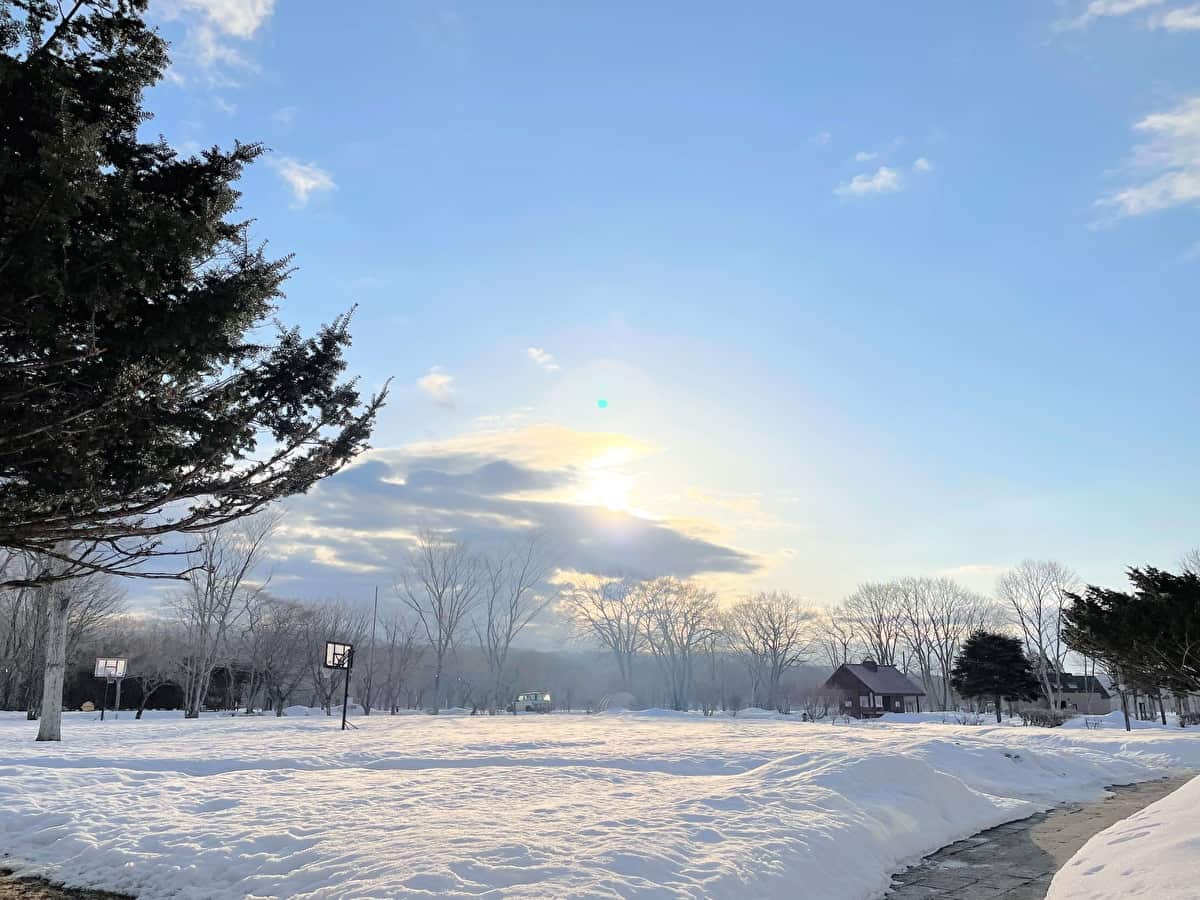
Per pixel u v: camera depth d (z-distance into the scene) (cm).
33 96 544
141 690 5888
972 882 923
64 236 521
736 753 1803
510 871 709
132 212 579
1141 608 2342
